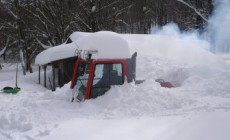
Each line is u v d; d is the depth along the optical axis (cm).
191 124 675
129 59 983
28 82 2428
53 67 2123
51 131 746
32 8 3612
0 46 4216
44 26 3538
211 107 825
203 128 639
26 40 3538
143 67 1670
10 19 3712
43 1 3519
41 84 2391
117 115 845
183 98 930
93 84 973
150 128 697
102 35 995
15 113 880
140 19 4762
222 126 634
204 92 1020
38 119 855
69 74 2081
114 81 974
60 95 1097
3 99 1202
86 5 3516
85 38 1098
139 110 868
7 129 801
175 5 4256
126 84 955
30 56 3484
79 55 1060
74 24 3628
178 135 630
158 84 1010
